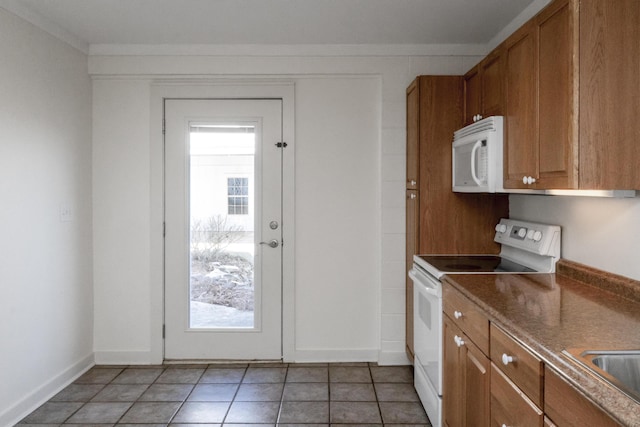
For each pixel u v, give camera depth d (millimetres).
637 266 1982
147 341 3678
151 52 3535
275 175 3670
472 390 2016
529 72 2141
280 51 3539
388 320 3627
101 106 3627
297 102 3668
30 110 2863
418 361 3059
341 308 3707
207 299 3725
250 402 3002
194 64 3566
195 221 3701
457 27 3174
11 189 2695
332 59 3572
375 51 3539
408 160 3520
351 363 3678
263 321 3701
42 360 3002
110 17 2986
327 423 2732
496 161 2490
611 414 1006
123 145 3637
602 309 1812
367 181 3686
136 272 3666
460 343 2148
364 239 3695
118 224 3648
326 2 2746
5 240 2648
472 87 3037
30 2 2740
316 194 3684
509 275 2506
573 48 1758
